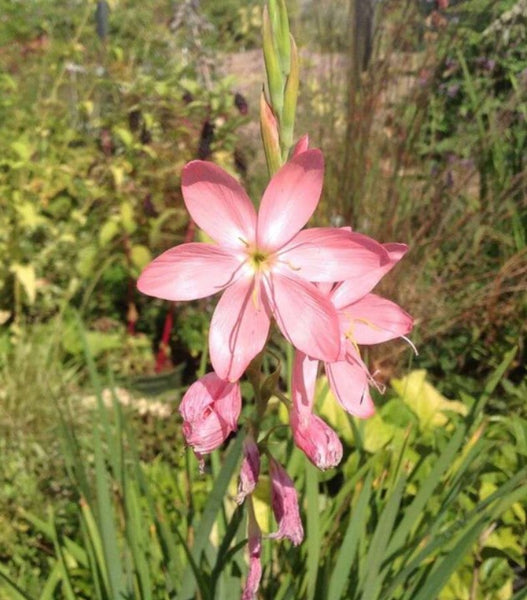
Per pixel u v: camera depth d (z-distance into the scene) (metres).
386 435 0.34
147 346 0.53
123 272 0.53
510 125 0.52
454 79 0.52
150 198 0.52
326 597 0.21
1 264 0.50
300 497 0.24
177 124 0.54
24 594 0.22
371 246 0.15
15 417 0.41
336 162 0.48
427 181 0.48
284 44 0.16
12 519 0.36
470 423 0.22
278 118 0.16
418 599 0.21
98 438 0.23
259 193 0.51
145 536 0.25
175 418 0.44
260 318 0.16
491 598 0.29
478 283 0.46
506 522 0.31
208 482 0.33
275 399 0.38
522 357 0.45
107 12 0.70
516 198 0.49
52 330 0.49
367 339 0.17
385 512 0.21
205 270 0.16
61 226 0.54
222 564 0.18
